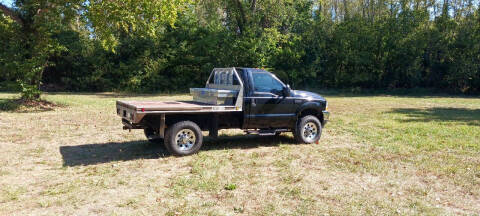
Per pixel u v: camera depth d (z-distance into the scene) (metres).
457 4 35.88
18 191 5.20
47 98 20.62
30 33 15.77
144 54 30.17
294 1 34.75
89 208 4.61
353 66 35.53
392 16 35.59
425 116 14.87
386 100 24.47
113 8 14.34
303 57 35.22
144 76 30.34
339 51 34.94
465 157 7.68
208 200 4.93
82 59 30.44
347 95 30.58
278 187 5.51
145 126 7.45
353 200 5.00
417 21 34.00
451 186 5.73
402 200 5.06
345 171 6.46
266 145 8.70
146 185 5.55
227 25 34.88
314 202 4.90
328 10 43.91
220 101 7.80
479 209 4.79
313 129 9.04
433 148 8.49
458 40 33.12
